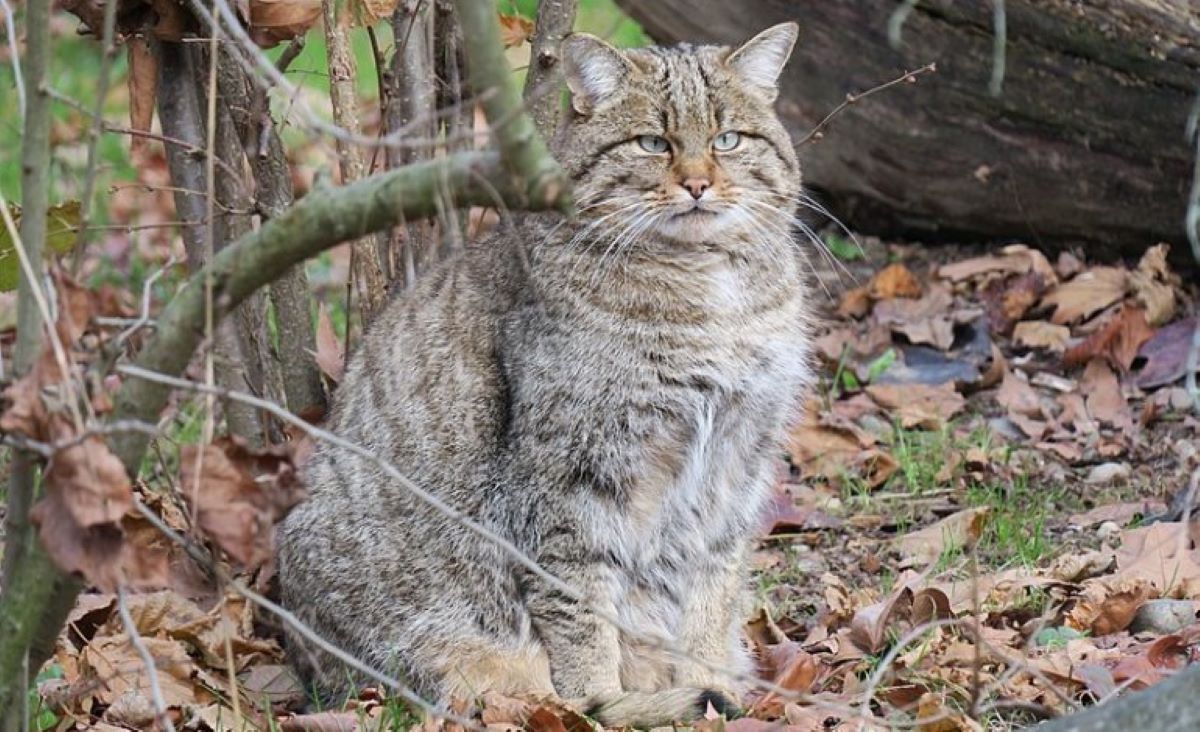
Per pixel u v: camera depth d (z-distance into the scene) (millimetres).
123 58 16594
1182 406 11133
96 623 8484
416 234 9234
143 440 5746
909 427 11312
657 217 8016
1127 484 10461
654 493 8133
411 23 8750
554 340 7910
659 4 12719
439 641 8156
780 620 9148
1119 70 11836
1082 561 9117
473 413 8117
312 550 8359
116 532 5418
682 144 8133
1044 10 11836
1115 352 11586
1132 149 12039
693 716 7641
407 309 8453
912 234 13305
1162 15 11648
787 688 7754
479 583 8125
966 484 10609
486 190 5309
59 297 5539
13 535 5918
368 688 8109
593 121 8211
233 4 8062
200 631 8430
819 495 10617
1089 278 12281
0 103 15656
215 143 8758
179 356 5672
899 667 7953
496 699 7695
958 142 12484
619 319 7910
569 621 7984
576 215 8047
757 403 8242
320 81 16125
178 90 8727
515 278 8148
